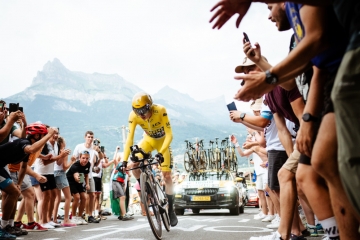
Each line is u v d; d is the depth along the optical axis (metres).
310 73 2.61
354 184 1.45
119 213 12.13
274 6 2.59
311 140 2.29
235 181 14.57
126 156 6.96
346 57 1.50
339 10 1.63
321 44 1.95
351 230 2.00
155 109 7.38
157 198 6.48
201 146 19.45
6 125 6.34
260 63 3.14
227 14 2.05
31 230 7.82
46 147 8.62
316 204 2.47
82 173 9.80
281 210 3.91
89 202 10.46
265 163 7.63
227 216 12.70
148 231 7.35
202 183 13.72
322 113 2.01
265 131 5.40
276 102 3.92
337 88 1.50
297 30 2.23
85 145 10.96
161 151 7.09
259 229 7.39
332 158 1.92
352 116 1.45
